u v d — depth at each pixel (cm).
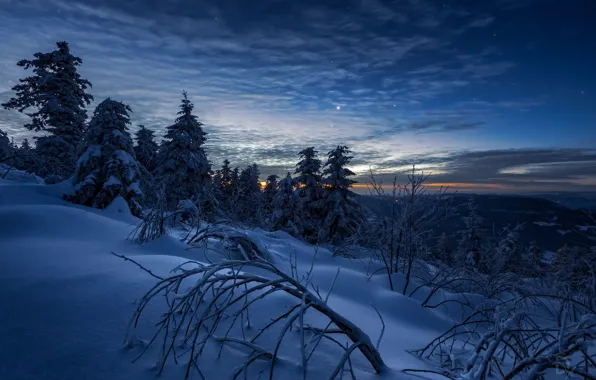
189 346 266
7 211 621
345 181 2094
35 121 1977
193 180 2059
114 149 1195
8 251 411
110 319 278
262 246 672
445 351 393
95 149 1170
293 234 1984
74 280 332
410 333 464
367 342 257
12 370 208
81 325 262
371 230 902
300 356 279
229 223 892
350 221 1967
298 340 303
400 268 838
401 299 597
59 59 2055
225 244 656
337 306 498
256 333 306
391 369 273
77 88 2131
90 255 446
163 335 272
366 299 591
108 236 639
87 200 1100
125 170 1146
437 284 719
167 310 307
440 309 664
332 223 1981
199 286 248
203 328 294
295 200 2102
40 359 220
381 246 855
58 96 2073
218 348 271
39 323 255
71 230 615
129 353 243
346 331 261
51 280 324
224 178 3041
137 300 314
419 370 291
